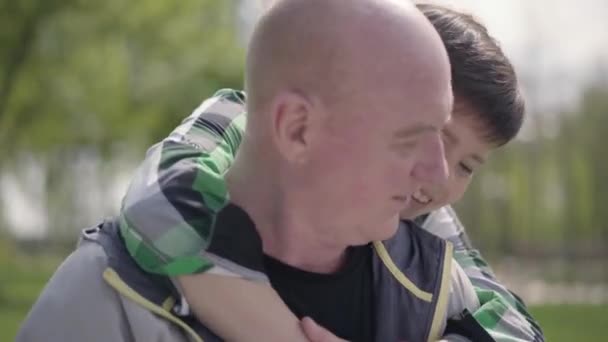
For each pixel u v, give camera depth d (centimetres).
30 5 1995
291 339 174
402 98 165
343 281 188
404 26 167
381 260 194
